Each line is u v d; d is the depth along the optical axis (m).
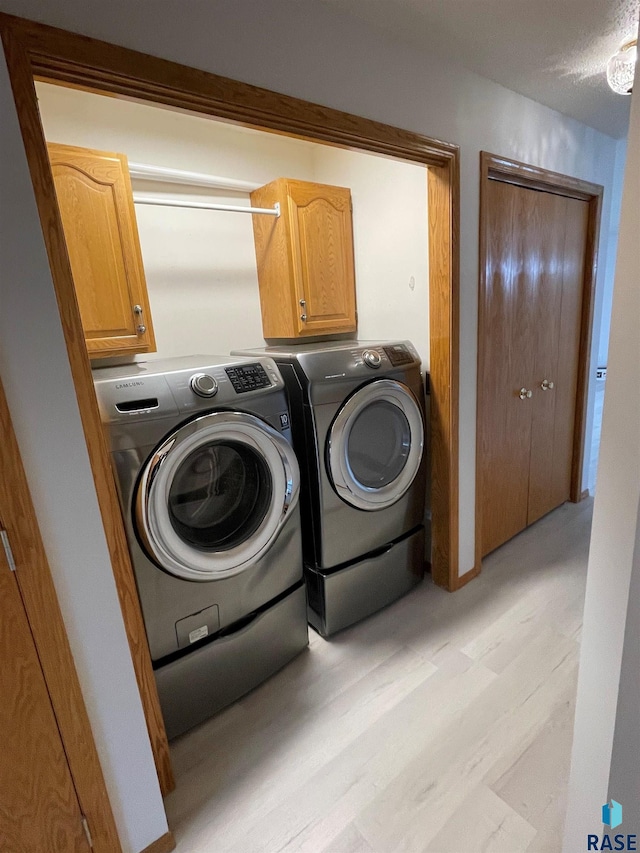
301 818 1.29
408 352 2.04
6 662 0.92
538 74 1.82
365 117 1.49
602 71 1.79
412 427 2.03
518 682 1.70
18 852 0.99
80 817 1.07
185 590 1.46
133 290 1.76
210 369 1.48
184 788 1.39
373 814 1.28
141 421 1.29
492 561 2.52
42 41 0.92
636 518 0.76
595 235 2.72
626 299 0.73
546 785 1.33
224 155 2.21
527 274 2.36
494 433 2.39
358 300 2.40
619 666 0.83
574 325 2.81
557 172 2.30
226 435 1.46
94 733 1.07
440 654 1.85
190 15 1.11
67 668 1.01
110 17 1.00
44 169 0.92
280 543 1.71
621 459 0.78
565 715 1.55
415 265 2.08
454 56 1.67
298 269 2.16
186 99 1.16
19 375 0.90
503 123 1.96
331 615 1.96
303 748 1.49
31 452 0.92
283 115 1.31
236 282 2.35
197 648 1.54
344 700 1.66
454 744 1.47
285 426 1.65
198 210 2.19
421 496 2.21
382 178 2.13
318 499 1.83
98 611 1.04
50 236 0.94
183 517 1.49
